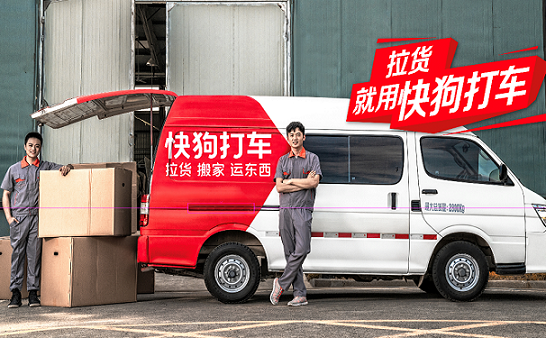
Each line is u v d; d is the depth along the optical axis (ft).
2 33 35.78
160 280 29.96
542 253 21.24
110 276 20.97
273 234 20.43
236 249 20.33
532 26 36.50
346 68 36.32
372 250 20.58
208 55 36.58
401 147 21.33
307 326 15.52
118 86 36.50
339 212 20.58
